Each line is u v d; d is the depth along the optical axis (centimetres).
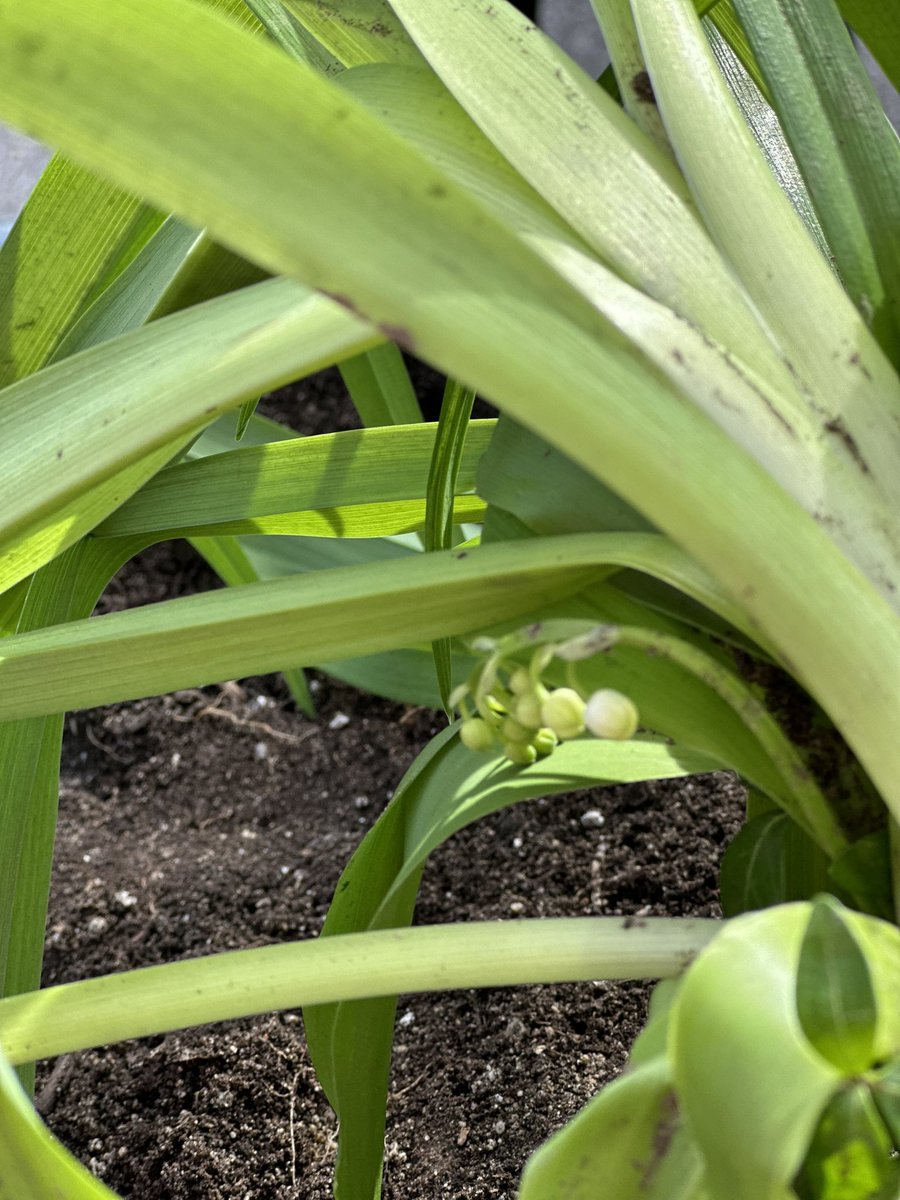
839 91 21
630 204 18
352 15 22
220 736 52
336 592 17
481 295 14
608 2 21
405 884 22
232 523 27
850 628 15
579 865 41
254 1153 34
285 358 16
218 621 18
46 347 24
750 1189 13
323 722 53
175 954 42
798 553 15
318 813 48
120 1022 18
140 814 49
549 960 17
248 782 50
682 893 40
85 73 13
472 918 40
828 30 21
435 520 22
